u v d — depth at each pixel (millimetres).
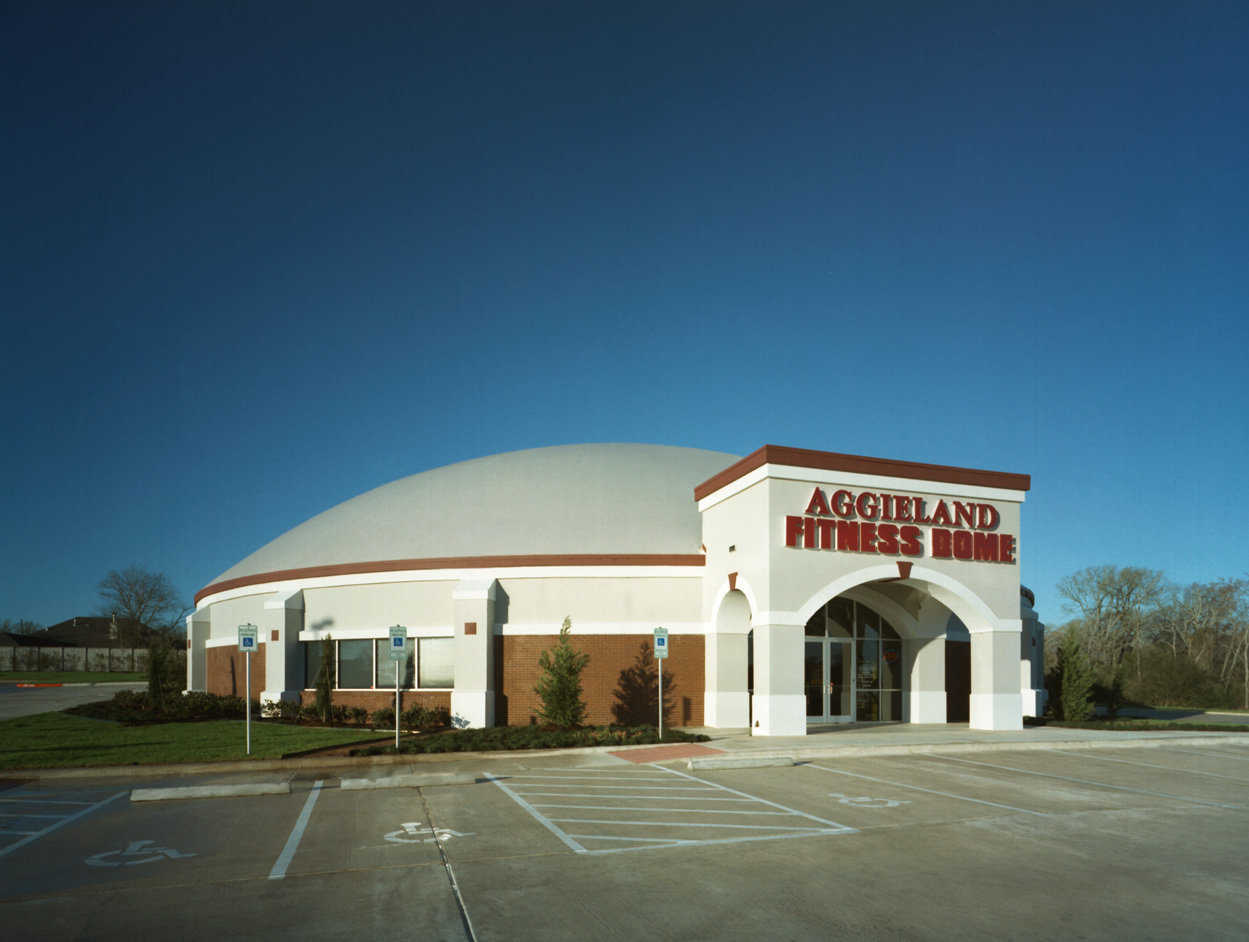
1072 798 14398
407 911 8367
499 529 28359
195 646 35812
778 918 8117
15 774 17406
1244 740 22984
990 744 20938
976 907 8453
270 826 12289
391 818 12727
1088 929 7824
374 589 27781
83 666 86625
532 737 21266
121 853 10820
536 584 26500
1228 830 12000
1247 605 70000
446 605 26766
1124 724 27031
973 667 25609
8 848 11188
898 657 28016
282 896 8898
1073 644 30156
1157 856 10492
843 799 14180
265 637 29281
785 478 23188
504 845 10992
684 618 26422
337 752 19688
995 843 11125
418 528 29422
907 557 24344
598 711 25734
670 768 17656
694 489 29719
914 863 10109
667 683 26000
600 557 26359
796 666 22594
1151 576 72312
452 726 25125
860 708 27406
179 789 14766
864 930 7793
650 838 11352
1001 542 25594
